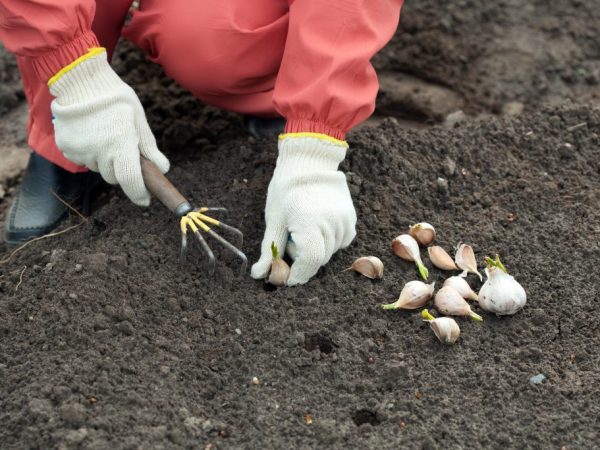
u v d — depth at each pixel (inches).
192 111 76.9
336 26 61.9
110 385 60.2
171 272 64.8
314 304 63.8
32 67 66.8
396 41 83.4
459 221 68.8
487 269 63.5
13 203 71.8
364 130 71.8
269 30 66.2
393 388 61.3
